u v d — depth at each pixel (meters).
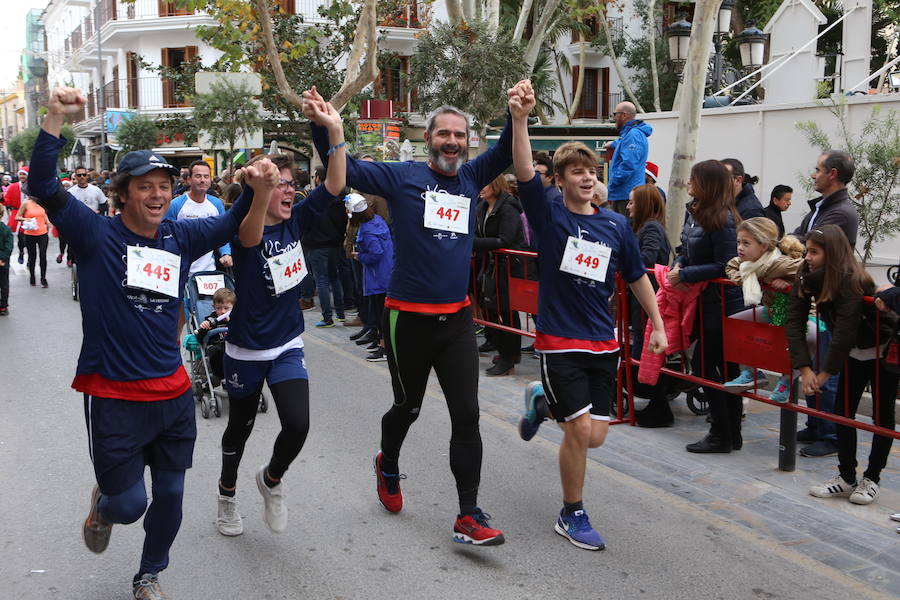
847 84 11.76
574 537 4.11
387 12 20.67
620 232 4.17
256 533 4.23
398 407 4.18
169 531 3.39
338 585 3.69
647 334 5.62
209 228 3.42
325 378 7.64
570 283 4.05
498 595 3.61
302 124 21.75
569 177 4.10
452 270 3.96
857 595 3.66
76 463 5.26
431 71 14.38
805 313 4.69
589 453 5.55
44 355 8.55
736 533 4.29
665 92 29.36
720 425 5.50
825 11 22.41
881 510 4.60
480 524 4.00
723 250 5.29
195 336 6.34
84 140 37.75
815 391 4.59
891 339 4.35
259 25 14.52
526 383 7.39
